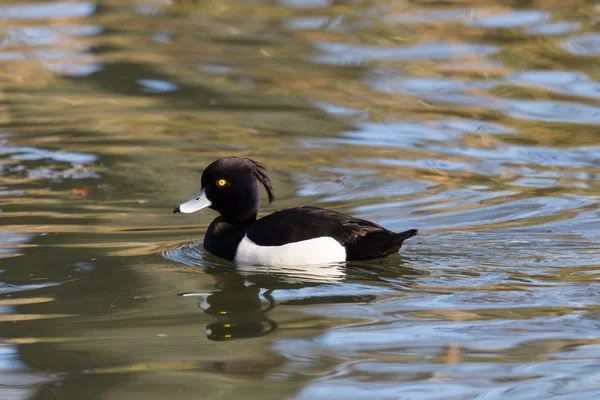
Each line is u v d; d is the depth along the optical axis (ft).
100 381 25.04
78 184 44.62
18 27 74.59
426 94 58.95
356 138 51.37
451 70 63.46
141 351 26.94
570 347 26.73
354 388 24.49
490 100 57.62
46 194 43.21
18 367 25.98
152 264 34.76
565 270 33.06
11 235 37.73
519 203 41.14
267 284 32.73
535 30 70.90
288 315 29.73
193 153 49.26
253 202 36.91
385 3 81.15
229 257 35.47
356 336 27.86
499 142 50.37
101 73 63.82
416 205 41.39
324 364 25.98
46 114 55.93
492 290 31.30
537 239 36.27
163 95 59.62
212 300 31.07
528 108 55.98
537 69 63.26
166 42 70.79
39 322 29.19
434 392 24.21
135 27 74.95
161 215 40.83
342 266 33.99
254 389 24.48
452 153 48.83
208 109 56.85
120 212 41.06
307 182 44.98
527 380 24.80
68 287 32.22
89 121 54.75
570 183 43.93
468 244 35.99
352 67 64.64
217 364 26.02
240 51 68.54
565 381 24.68
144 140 51.47
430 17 75.97
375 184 44.50
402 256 34.76
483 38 69.97
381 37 71.36
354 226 34.42
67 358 26.55
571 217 38.99
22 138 51.62
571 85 59.93
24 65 65.46
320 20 76.43
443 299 30.68
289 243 34.53
